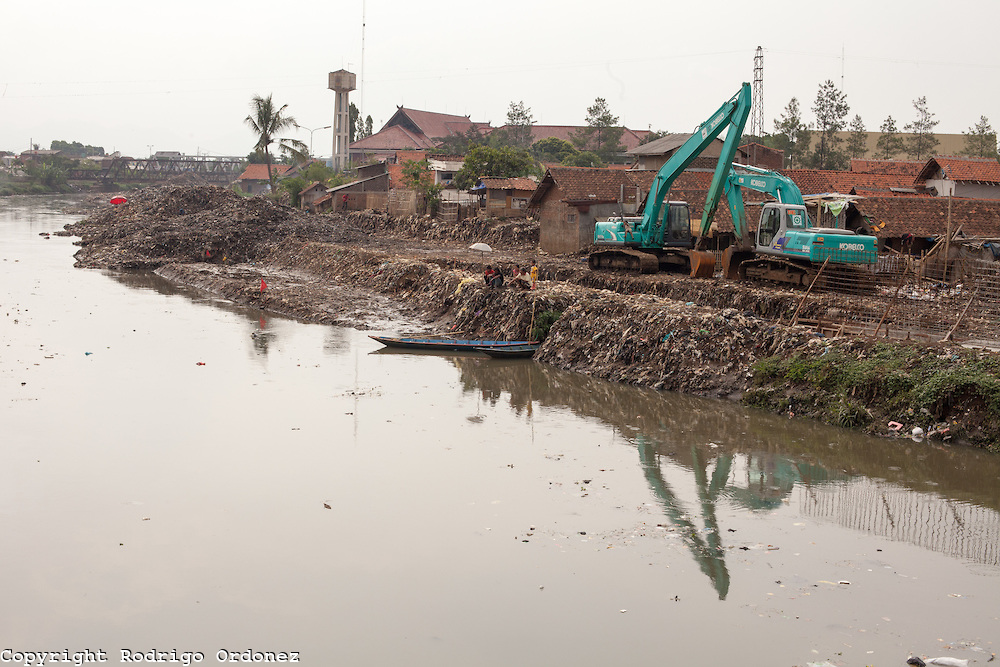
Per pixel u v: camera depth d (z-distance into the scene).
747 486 18.00
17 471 18.03
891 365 21.83
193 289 46.56
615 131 123.62
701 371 24.95
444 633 12.12
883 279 30.70
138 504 16.45
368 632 12.11
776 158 66.00
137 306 39.78
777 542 15.30
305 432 21.20
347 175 112.69
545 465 19.14
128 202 82.00
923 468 18.84
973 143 110.06
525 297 31.59
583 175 50.91
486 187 65.62
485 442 20.70
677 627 12.36
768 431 21.50
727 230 45.06
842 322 25.16
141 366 27.66
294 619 12.44
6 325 33.41
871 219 40.94
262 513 16.14
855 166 74.81
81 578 13.55
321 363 28.84
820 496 17.44
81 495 16.84
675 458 19.72
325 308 38.50
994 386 19.66
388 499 16.95
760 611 12.84
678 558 14.60
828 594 13.40
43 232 78.44
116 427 21.19
